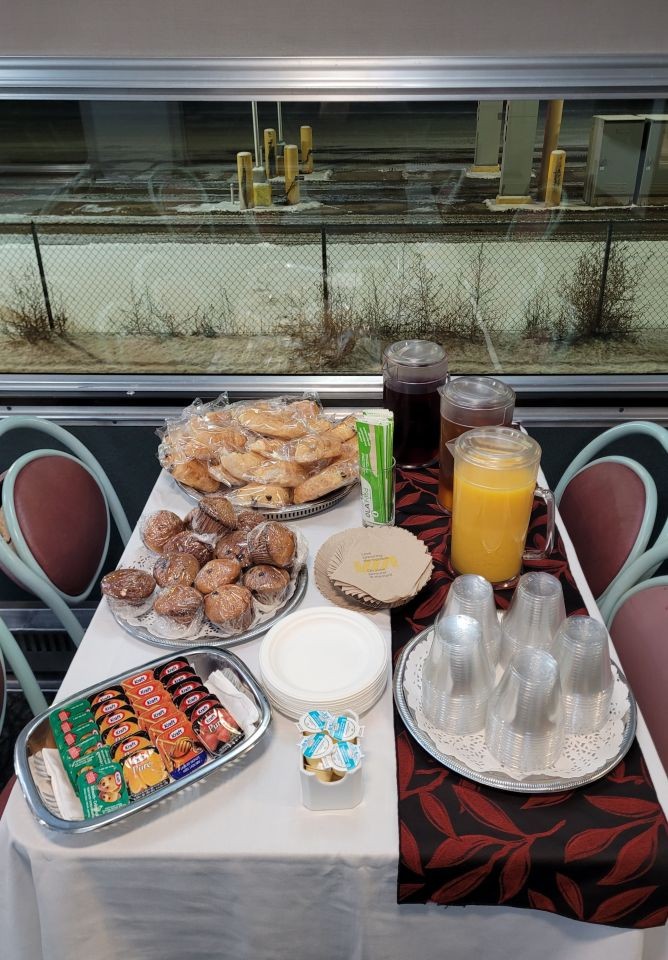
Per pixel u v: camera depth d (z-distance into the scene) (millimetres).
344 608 840
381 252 1412
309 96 1276
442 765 669
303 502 1044
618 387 1509
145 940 670
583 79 1247
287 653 761
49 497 1172
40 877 624
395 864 603
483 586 708
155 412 1547
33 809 613
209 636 814
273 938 662
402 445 1150
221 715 687
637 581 1043
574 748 671
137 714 694
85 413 1557
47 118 1296
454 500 885
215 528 928
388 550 899
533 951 656
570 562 955
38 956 697
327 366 1537
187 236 1396
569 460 1586
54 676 1600
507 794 643
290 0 1205
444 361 1115
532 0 1196
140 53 1258
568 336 1491
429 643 787
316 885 625
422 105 1281
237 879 623
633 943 624
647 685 894
